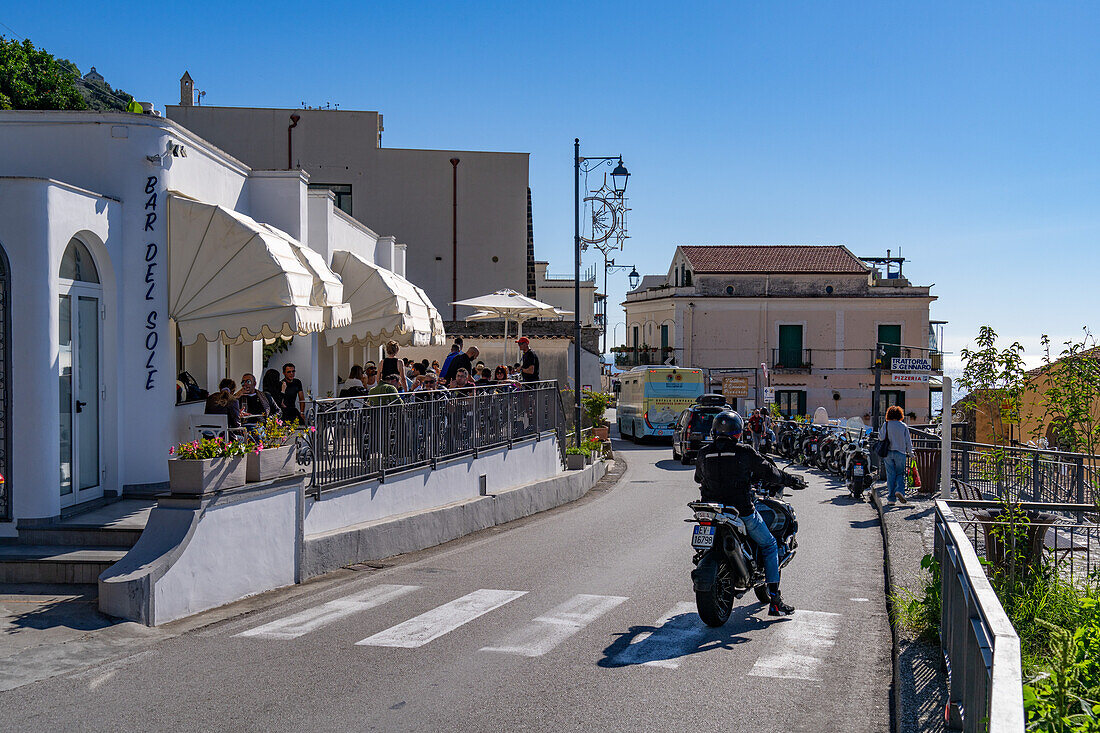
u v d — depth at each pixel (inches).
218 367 611.2
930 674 259.6
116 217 460.8
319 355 830.5
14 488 398.9
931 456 703.7
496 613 352.5
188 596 349.7
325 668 279.9
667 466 1134.4
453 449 599.2
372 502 492.7
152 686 262.8
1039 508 339.0
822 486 879.7
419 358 1397.6
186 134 510.3
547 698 253.1
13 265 397.7
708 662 289.3
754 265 2337.6
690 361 2309.3
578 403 946.7
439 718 237.5
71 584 363.3
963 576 209.0
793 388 2300.7
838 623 342.0
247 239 478.9
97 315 453.4
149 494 460.8
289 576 410.6
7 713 241.1
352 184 1563.7
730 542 332.5
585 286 2556.6
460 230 1588.3
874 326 2308.1
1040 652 269.6
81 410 436.1
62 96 1139.9
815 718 240.2
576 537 563.2
